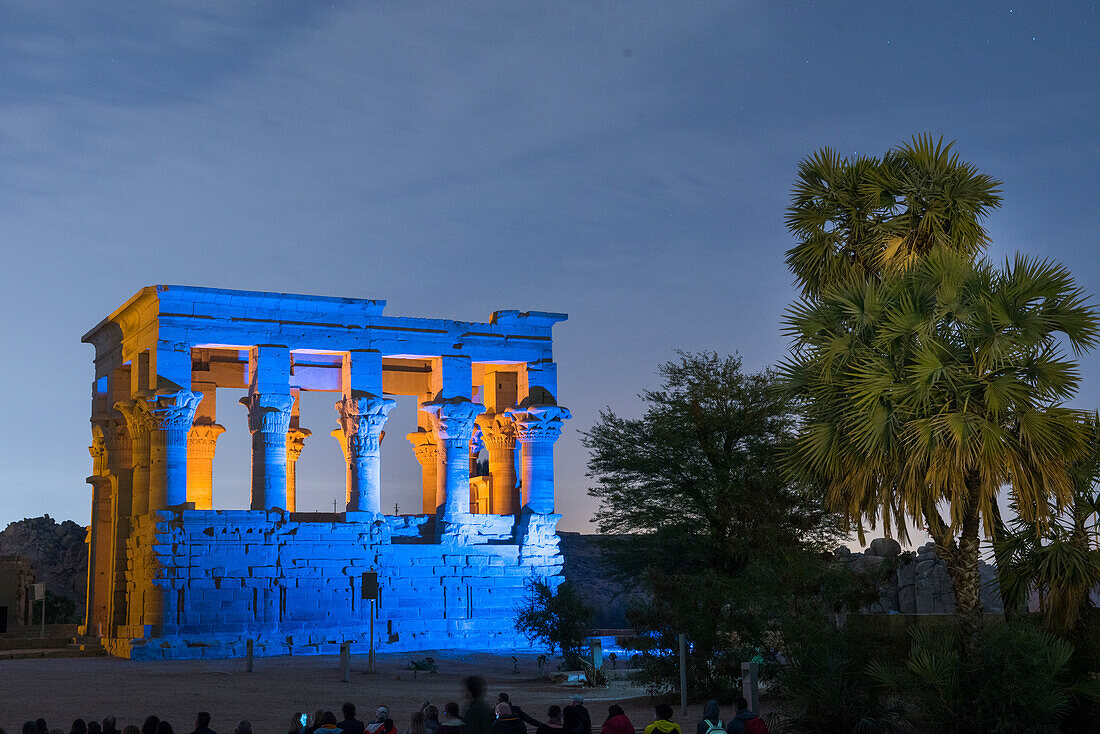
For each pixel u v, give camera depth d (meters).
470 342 62.38
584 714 21.45
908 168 32.19
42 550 107.81
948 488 27.19
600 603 96.12
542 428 62.81
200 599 54.69
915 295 28.30
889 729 25.77
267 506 56.94
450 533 60.53
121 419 61.72
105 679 43.72
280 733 30.31
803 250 33.06
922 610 61.19
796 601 32.62
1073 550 26.81
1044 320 27.06
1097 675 26.77
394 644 57.75
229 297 56.94
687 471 50.06
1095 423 27.45
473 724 17.83
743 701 23.23
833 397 28.83
